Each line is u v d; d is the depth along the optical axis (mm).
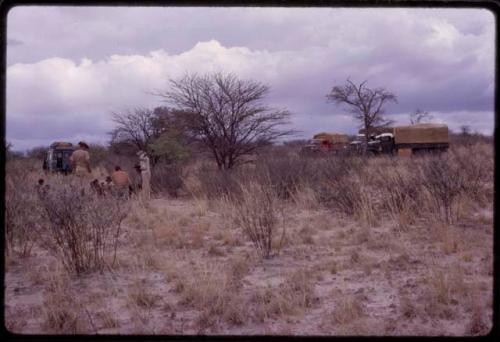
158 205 13516
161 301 6012
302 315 5453
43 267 7250
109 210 7750
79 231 7344
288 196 12328
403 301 5590
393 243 8078
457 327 5020
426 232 8766
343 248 8203
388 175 12477
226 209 10836
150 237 9078
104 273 7094
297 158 14188
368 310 5566
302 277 6535
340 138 27422
